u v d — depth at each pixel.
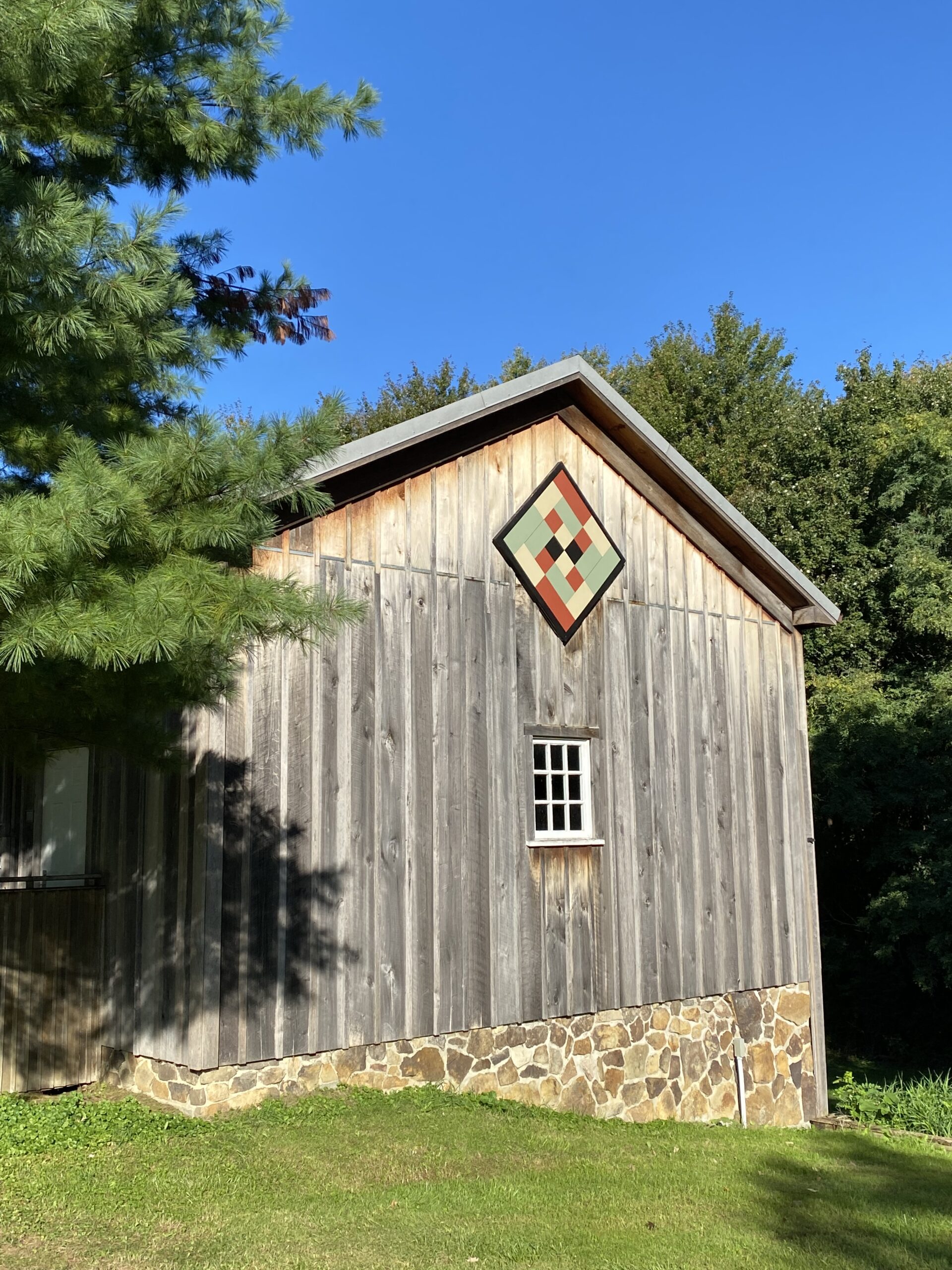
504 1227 6.45
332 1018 9.11
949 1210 7.74
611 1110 11.01
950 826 18.55
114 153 7.36
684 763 12.22
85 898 9.45
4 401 6.64
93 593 5.37
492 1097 9.84
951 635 21.08
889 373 28.09
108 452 6.65
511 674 10.77
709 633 12.75
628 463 12.26
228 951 8.55
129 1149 7.38
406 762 9.84
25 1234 5.81
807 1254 6.42
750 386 30.27
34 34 5.32
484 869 10.30
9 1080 8.76
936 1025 20.52
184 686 6.61
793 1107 12.75
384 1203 6.71
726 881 12.45
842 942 21.00
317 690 9.32
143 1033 8.91
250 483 5.95
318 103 7.60
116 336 6.40
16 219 5.62
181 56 7.43
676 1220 6.91
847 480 25.36
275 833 8.93
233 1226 6.11
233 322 8.62
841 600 24.44
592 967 11.05
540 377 11.10
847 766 20.09
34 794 11.62
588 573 11.57
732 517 12.69
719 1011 12.20
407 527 10.16
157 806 9.09
